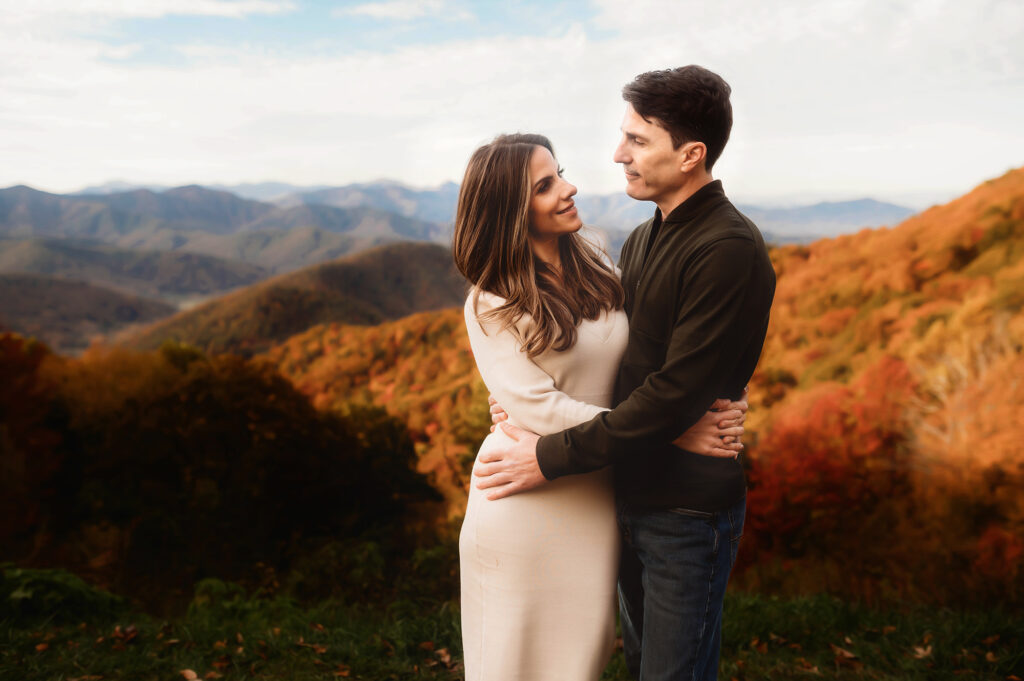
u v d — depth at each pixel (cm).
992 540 783
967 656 271
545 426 160
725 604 341
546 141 176
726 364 148
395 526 1448
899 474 941
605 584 167
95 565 1191
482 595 170
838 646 294
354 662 263
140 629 302
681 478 158
